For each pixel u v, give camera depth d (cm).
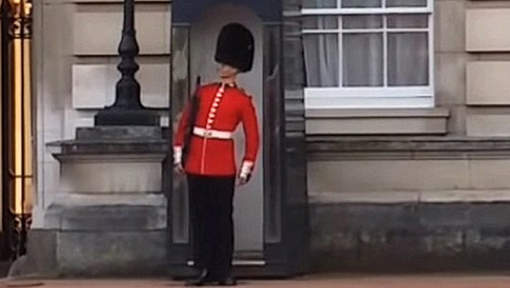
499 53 1812
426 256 1762
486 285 1573
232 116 1562
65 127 1831
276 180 1625
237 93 1569
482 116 1811
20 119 2062
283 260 1630
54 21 1836
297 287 1544
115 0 1820
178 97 1623
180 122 1578
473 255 1762
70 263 1722
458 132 1814
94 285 1606
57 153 1731
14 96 2061
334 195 1766
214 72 1644
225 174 1558
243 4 1617
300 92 1675
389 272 1747
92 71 1825
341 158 1778
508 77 1811
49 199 1825
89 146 1716
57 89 1834
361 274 1725
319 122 1809
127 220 1712
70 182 1731
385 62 1862
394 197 1764
